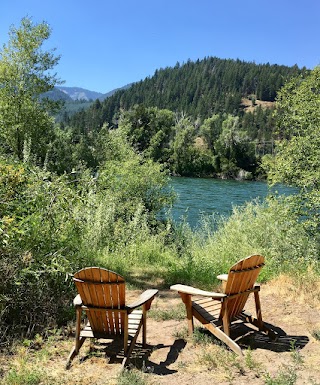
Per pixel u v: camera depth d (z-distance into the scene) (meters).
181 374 3.96
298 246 9.72
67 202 6.43
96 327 4.40
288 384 3.51
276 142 12.05
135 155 21.70
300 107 11.20
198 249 11.75
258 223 11.73
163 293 7.30
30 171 6.93
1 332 4.71
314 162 10.10
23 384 3.68
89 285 4.13
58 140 27.27
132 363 4.23
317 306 6.00
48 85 23.56
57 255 5.66
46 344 4.64
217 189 47.12
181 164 77.94
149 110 84.94
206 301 5.38
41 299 5.39
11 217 5.60
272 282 7.36
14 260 5.16
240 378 3.84
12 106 22.59
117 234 11.38
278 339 4.85
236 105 197.00
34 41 22.47
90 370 4.05
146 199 19.59
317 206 9.80
